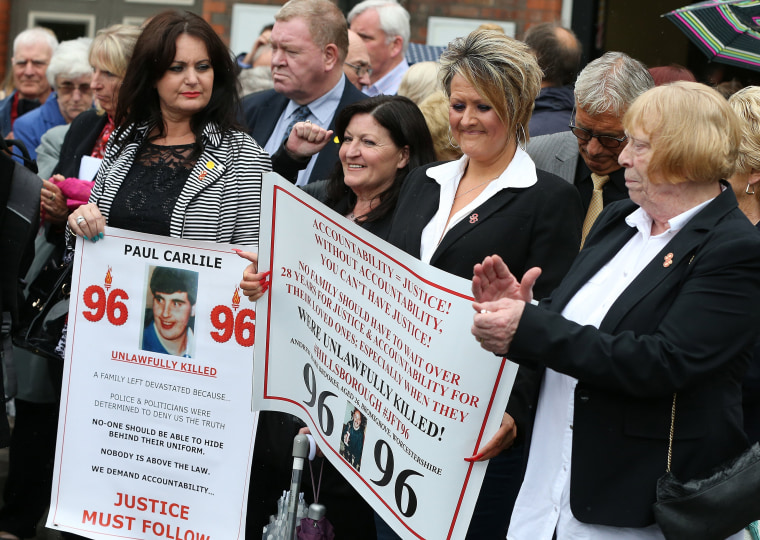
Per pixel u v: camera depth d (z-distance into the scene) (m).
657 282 2.81
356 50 6.44
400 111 4.13
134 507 4.20
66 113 6.56
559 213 3.48
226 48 4.32
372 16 6.85
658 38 8.25
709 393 2.80
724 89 5.39
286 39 5.20
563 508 2.96
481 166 3.61
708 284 2.73
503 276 2.86
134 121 4.30
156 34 4.18
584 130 4.04
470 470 3.27
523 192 3.50
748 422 3.46
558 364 2.75
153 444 4.17
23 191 4.44
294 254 3.62
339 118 4.23
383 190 4.18
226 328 4.08
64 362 4.22
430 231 3.63
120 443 4.20
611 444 2.82
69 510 4.24
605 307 2.92
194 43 4.18
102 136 5.39
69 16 9.91
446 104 4.64
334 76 5.32
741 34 5.21
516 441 3.34
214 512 4.12
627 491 2.80
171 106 4.21
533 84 3.49
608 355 2.71
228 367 4.09
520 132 3.60
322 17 5.22
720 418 2.80
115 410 4.19
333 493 3.99
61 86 6.50
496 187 3.53
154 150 4.29
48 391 5.12
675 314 2.73
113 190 4.23
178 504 4.16
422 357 3.32
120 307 4.16
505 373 3.21
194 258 4.08
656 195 2.84
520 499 3.11
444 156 4.64
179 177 4.19
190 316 4.10
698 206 2.84
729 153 2.78
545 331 2.75
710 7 5.32
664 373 2.68
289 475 4.19
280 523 3.71
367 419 3.46
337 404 3.54
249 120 5.57
